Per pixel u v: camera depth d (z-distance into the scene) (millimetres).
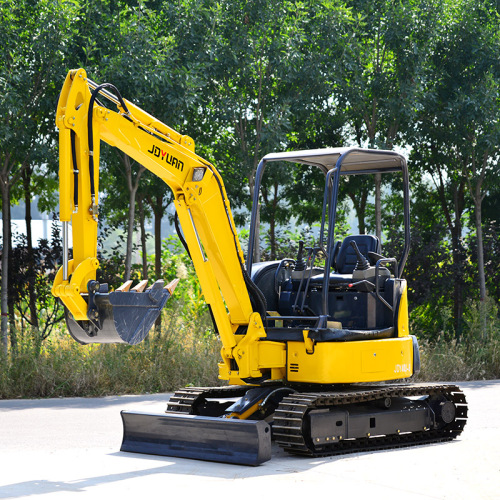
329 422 7973
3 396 12844
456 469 6820
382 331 8812
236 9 15289
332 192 8281
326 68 15875
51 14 13523
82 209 6914
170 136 7855
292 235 18672
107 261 16484
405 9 15906
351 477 6590
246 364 8102
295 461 7574
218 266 8055
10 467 7266
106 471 7051
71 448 8430
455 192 18953
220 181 7953
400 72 16438
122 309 6789
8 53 13492
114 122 7152
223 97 15805
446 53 17312
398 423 8734
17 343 13570
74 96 6883
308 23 16000
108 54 14180
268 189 18000
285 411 7750
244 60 15359
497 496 5820
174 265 19344
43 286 15789
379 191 17094
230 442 7488
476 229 18203
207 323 15289
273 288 9070
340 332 8234
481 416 10883
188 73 14180
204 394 9000
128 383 13594
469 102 16188
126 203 16969
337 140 18391
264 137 15258
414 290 17766
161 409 11305
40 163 14562
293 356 8305
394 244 17688
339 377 8164
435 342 17453
